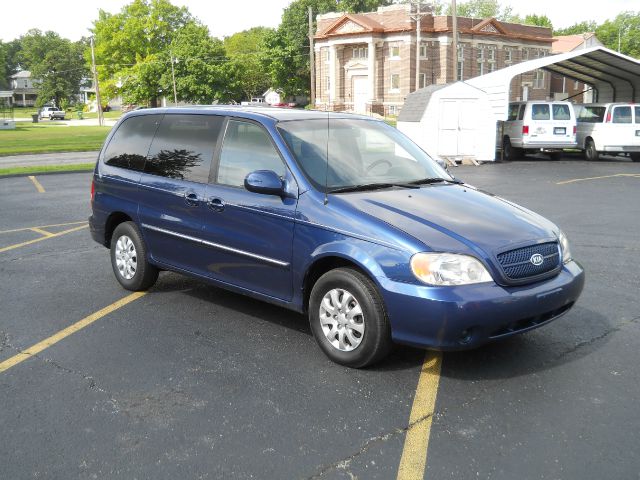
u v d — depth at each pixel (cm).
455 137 2167
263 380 440
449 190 509
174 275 730
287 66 8381
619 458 337
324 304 464
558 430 367
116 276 670
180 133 597
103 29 7762
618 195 1329
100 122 7231
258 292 519
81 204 1323
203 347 502
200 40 7444
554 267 454
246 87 9588
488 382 433
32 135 4553
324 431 370
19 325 562
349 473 327
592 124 2247
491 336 415
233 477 325
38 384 439
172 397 416
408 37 6184
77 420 387
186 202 563
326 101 6888
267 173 480
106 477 327
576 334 522
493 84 2292
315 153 507
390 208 454
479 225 443
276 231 489
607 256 791
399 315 418
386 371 453
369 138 555
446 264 409
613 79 2931
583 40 7906
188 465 337
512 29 6856
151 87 7475
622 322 550
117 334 535
